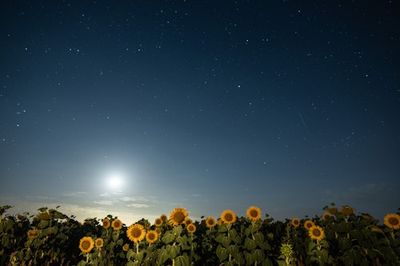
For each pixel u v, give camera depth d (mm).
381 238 9000
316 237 9172
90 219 14992
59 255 10914
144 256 9086
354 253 8883
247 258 8273
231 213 8828
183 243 8047
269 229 12477
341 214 10211
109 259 10727
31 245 10258
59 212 11375
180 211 8414
